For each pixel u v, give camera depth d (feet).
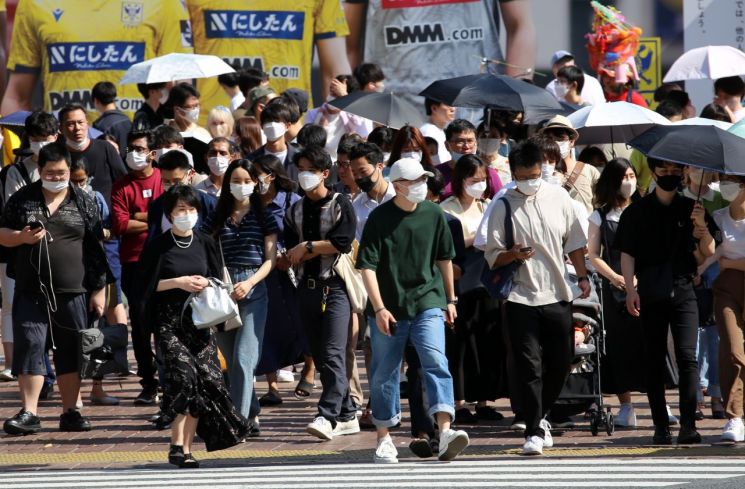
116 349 90.63
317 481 71.20
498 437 88.79
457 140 96.53
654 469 73.36
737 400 83.61
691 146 80.84
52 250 91.81
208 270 81.56
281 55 154.61
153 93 125.29
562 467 74.84
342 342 87.66
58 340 92.94
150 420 96.84
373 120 106.52
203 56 126.93
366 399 102.73
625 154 112.98
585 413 93.40
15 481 74.64
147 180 102.83
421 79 153.48
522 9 151.33
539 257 80.48
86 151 106.83
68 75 156.66
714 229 83.05
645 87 150.92
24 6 156.76
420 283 78.18
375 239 77.97
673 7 149.89
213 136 119.75
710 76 131.34
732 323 82.89
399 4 153.07
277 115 103.96
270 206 88.28
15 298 93.15
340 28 154.51
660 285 81.92
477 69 152.56
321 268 87.20
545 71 151.43
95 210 93.91
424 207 78.48
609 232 89.30
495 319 91.04
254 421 90.53
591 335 88.07
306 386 104.94
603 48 131.85
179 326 80.23
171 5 155.63
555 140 97.35
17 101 157.48
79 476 76.43
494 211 80.79
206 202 92.12
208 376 79.92
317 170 85.92
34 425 92.99
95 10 156.25
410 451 84.33
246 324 86.84
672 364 90.33
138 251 101.96
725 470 72.49
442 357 77.51
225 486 70.13
